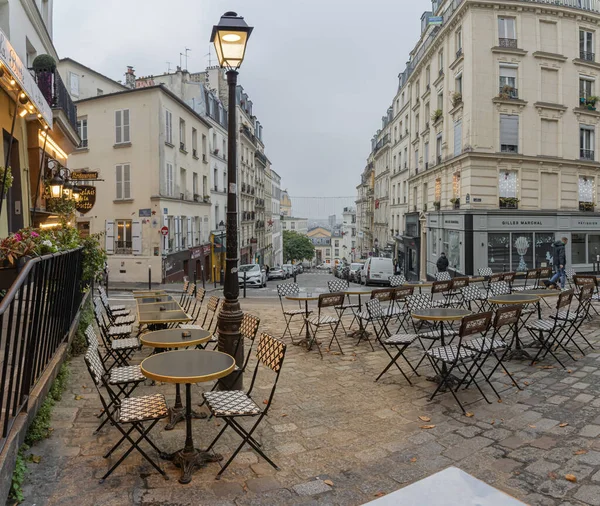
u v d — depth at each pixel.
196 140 29.83
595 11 22.47
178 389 4.87
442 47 25.05
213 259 32.31
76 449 4.02
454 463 3.88
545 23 21.78
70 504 3.22
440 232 25.52
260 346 4.55
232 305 5.44
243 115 44.09
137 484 3.52
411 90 31.94
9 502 3.13
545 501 3.29
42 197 11.36
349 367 6.84
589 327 9.37
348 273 32.69
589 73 22.66
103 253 8.70
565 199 22.44
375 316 7.74
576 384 5.82
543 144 21.97
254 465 3.88
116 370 4.86
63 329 6.03
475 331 5.47
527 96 21.52
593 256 23.08
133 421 3.65
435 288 10.23
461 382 5.67
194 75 38.00
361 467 3.85
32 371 4.18
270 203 63.94
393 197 40.31
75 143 14.33
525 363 6.84
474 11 21.00
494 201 21.47
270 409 5.16
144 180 23.88
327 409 5.16
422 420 4.82
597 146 23.06
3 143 8.65
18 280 3.23
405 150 35.69
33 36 11.26
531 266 21.97
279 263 76.62
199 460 3.85
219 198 34.97
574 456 3.93
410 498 1.97
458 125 22.83
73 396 5.27
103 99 24.50
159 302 8.38
